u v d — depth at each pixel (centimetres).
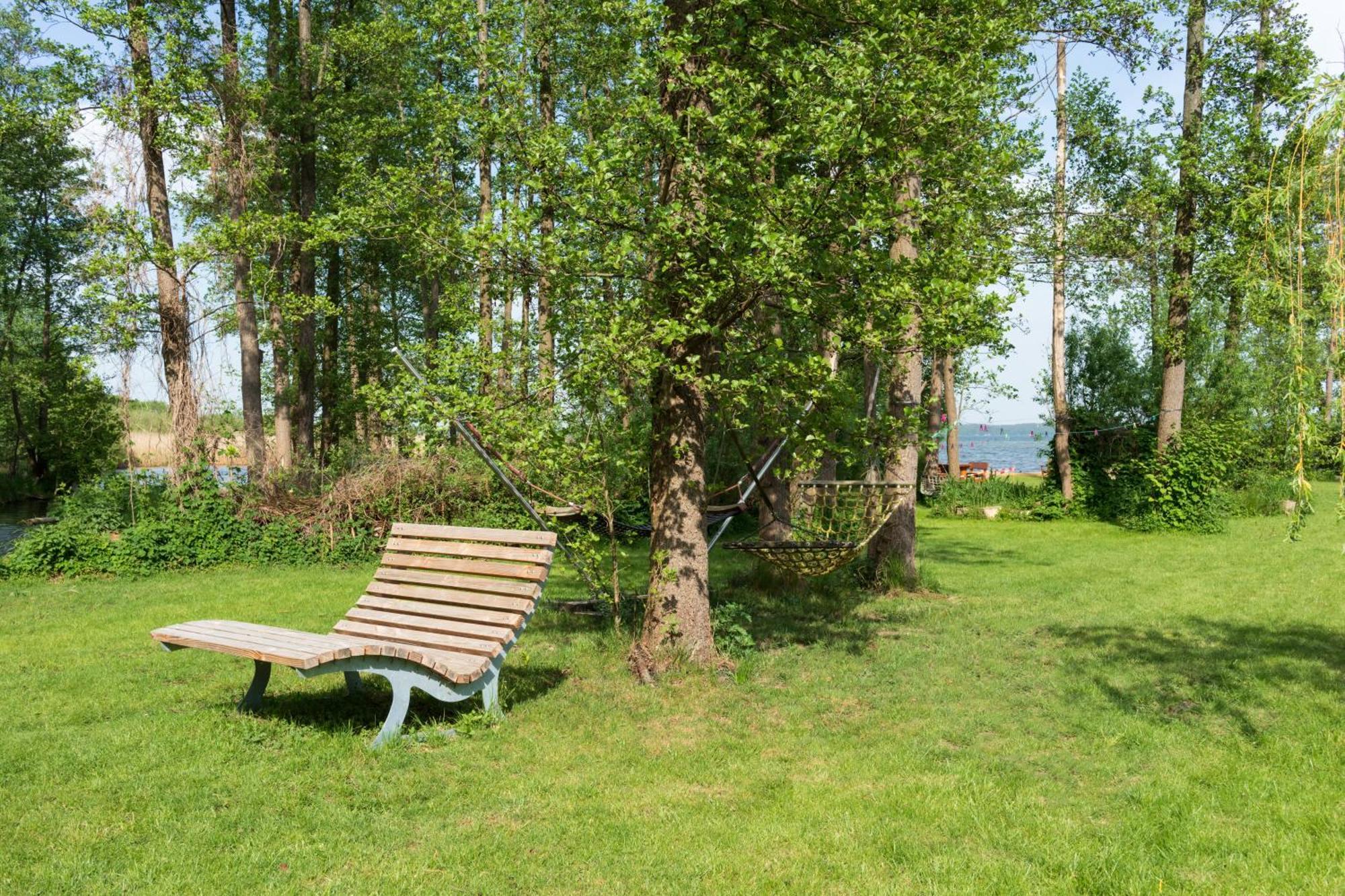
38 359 2928
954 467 2623
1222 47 1777
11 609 1017
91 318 2759
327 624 926
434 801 444
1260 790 461
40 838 391
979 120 729
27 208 2914
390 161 2022
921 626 918
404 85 1997
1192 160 1775
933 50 677
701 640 712
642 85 684
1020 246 1503
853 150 632
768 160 665
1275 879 366
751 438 1131
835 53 673
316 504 1453
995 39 854
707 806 443
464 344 716
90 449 2675
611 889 357
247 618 957
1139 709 608
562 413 719
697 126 679
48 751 505
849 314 691
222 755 498
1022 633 873
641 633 813
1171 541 1703
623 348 619
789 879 367
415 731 542
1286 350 529
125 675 693
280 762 492
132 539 1298
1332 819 423
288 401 2148
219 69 1602
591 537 746
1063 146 1909
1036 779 485
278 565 1367
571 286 691
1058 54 1788
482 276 771
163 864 368
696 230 628
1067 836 408
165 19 1514
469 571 611
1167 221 1945
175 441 1386
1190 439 1878
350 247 2425
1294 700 617
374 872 367
